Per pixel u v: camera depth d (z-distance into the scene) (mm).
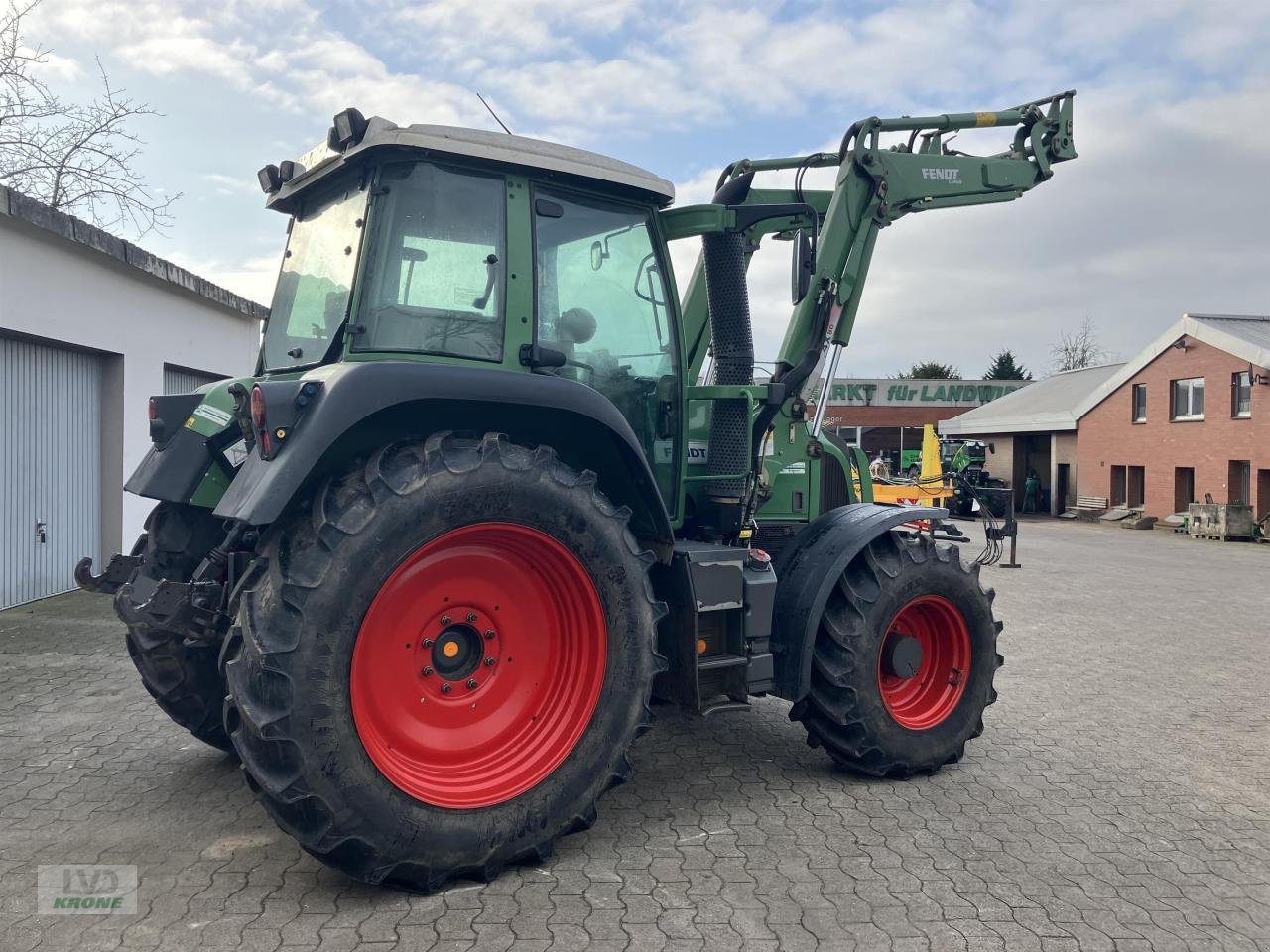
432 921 2689
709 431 4113
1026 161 5223
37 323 7414
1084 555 15266
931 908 2850
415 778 2873
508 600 3150
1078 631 8141
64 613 7332
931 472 18078
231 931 2609
